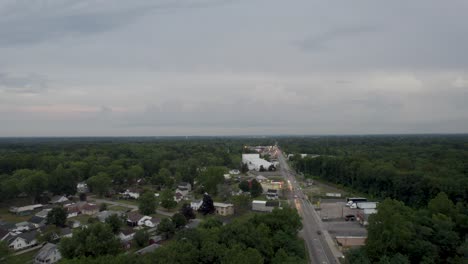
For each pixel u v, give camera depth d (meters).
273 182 154.38
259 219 75.06
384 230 64.75
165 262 52.06
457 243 67.25
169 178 157.88
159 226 83.75
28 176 133.50
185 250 56.31
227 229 63.84
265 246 62.69
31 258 74.06
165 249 55.88
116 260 51.69
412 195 117.25
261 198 131.25
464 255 63.59
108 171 162.00
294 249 66.19
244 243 60.75
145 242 79.62
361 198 123.88
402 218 69.00
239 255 50.97
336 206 118.12
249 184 143.50
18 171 143.75
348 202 119.75
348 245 76.62
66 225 95.88
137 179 168.75
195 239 61.50
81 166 165.88
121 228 89.50
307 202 124.88
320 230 89.75
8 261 63.66
